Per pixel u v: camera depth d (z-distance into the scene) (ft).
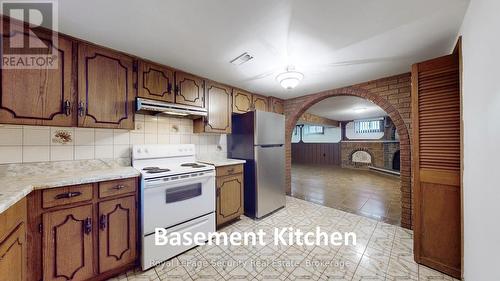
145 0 3.92
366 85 9.18
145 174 5.57
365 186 15.42
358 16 4.51
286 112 12.72
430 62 5.44
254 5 4.12
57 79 4.95
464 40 4.50
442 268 5.26
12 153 5.00
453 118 5.10
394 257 6.02
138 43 5.63
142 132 7.38
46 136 5.47
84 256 4.67
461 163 4.73
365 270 5.44
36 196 4.11
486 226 3.34
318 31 5.11
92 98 5.49
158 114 7.62
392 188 14.74
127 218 5.36
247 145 9.29
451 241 5.14
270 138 9.59
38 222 4.13
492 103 3.08
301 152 32.81
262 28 4.98
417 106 5.66
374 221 8.70
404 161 8.11
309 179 18.33
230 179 8.30
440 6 4.18
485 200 3.38
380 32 5.17
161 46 5.82
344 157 27.58
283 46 5.88
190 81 7.90
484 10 3.34
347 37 5.41
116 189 5.19
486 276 3.34
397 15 4.48
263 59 6.74
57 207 4.35
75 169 5.90
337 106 16.90
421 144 5.62
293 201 11.56
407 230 7.82
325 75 8.30
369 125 25.70
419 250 5.68
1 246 3.05
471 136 4.04
